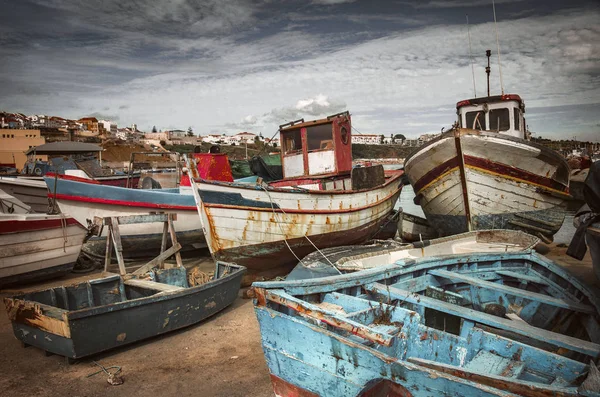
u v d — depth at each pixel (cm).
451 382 271
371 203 1014
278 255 846
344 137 1023
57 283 868
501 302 561
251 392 437
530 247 700
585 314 502
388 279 512
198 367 494
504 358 369
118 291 664
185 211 1062
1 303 740
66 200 945
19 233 784
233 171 1452
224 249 789
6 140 4347
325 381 338
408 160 1038
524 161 895
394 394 351
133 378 467
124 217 785
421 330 368
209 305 636
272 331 371
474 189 948
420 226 1242
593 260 583
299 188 839
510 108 1098
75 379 463
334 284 446
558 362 351
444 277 575
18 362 505
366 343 359
